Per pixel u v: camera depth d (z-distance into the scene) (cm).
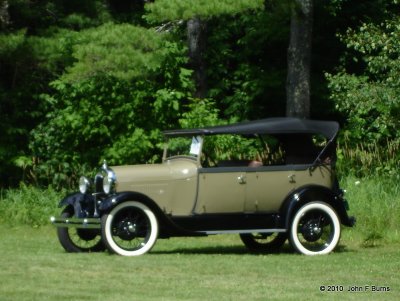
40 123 4469
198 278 2112
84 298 1845
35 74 4612
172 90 4116
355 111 3734
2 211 3641
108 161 4053
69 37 4200
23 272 2195
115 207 2477
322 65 4894
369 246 2833
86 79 3897
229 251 2750
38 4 4853
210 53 4900
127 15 5156
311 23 4141
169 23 4309
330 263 2389
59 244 2889
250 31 4822
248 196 2586
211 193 2572
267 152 2698
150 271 2217
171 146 2688
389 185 3497
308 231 2589
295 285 2025
